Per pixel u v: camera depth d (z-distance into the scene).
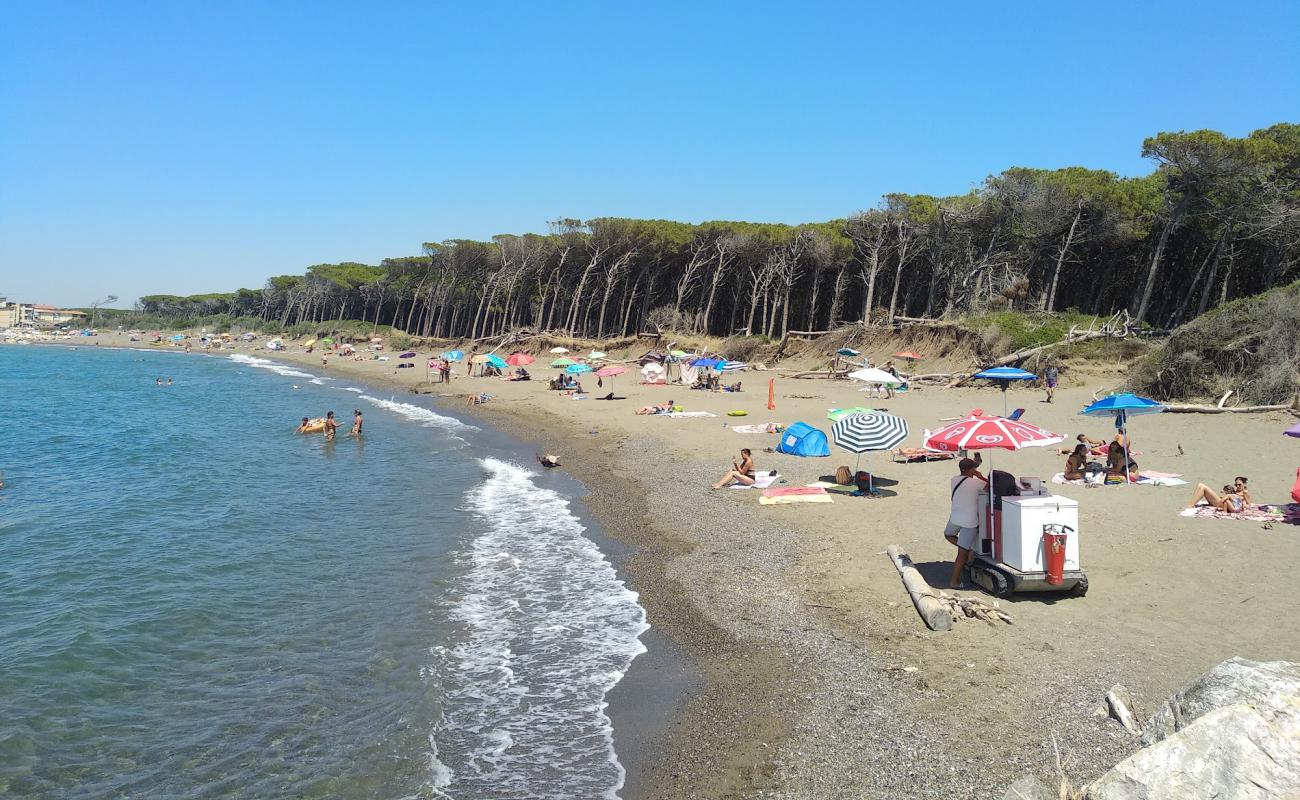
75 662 9.79
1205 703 5.52
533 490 20.31
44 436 32.22
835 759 6.90
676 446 24.94
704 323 73.12
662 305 86.38
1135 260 51.06
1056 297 57.53
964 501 10.44
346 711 8.47
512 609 11.49
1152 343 34.06
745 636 9.99
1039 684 7.71
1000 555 10.13
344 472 23.33
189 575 13.29
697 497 17.94
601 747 7.59
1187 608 9.21
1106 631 8.76
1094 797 5.14
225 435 32.47
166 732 8.08
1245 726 4.85
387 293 122.19
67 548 15.03
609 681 9.04
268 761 7.49
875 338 48.97
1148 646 8.27
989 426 10.71
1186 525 12.52
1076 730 6.80
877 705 7.72
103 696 8.91
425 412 40.97
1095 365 34.28
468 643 10.26
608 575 12.98
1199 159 38.34
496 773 7.18
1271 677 5.32
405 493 20.12
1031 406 29.16
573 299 84.38
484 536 15.68
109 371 81.06
